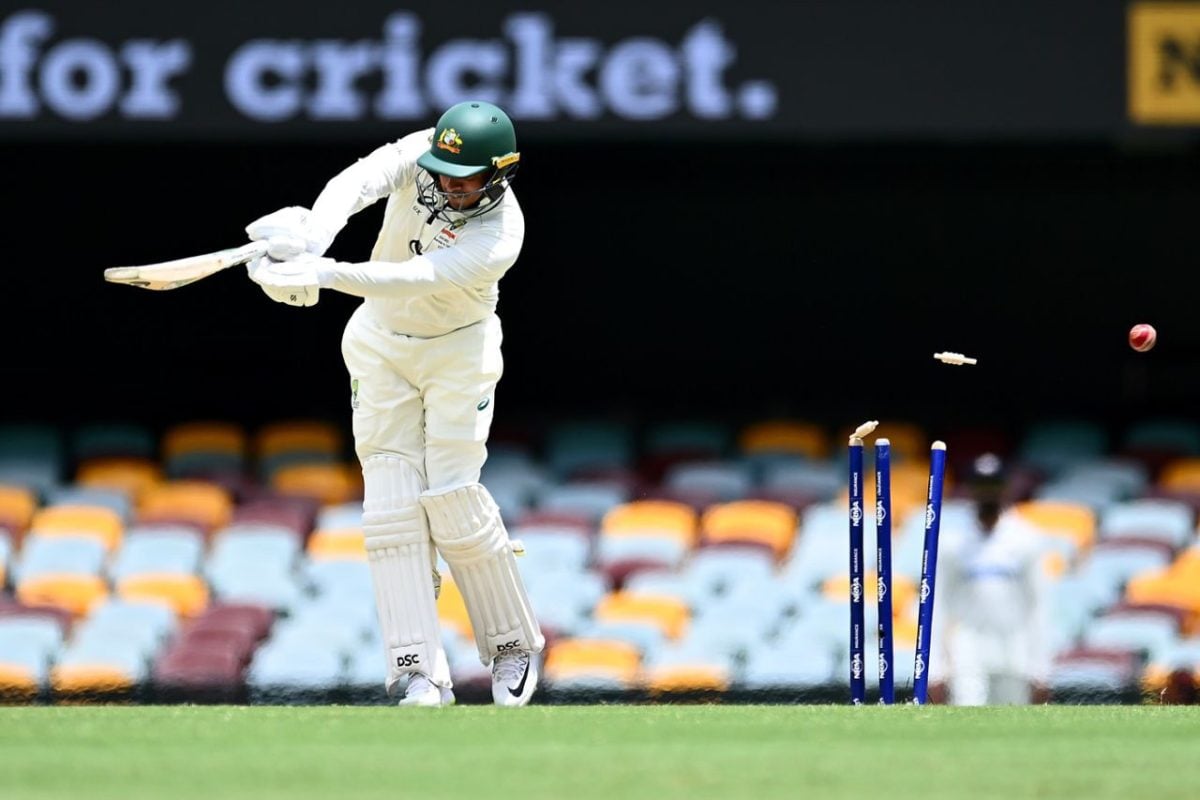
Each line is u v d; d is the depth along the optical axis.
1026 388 51.34
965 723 17.34
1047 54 40.31
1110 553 41.94
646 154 48.78
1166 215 50.69
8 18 39.28
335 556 42.66
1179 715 18.16
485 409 21.03
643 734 16.45
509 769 14.45
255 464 48.62
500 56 39.75
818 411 51.53
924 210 50.97
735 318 51.47
